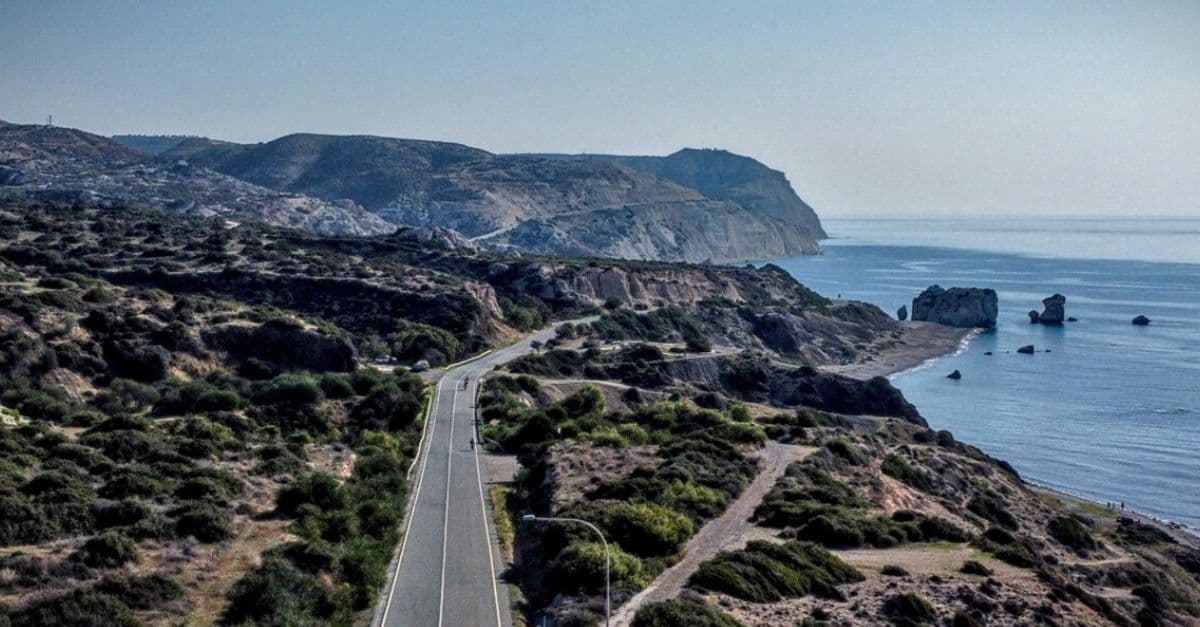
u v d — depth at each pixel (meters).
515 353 107.56
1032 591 40.16
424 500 51.38
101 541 34.97
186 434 57.59
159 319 85.00
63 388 70.81
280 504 44.97
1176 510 85.50
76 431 58.69
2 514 36.38
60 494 39.88
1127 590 54.12
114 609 30.83
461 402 79.62
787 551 39.47
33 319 77.31
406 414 73.69
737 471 54.97
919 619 34.62
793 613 33.81
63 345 75.06
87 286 92.00
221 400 70.12
